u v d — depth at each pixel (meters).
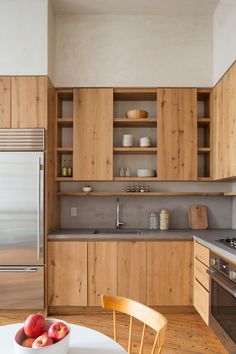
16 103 3.15
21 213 3.08
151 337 2.64
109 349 1.06
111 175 3.37
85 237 3.10
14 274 3.06
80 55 3.51
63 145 3.72
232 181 3.57
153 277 3.09
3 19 3.20
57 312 3.16
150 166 3.73
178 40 3.52
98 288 3.09
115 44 3.52
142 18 3.54
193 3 3.31
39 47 3.18
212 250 2.48
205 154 3.68
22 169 3.10
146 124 3.60
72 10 3.48
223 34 3.10
